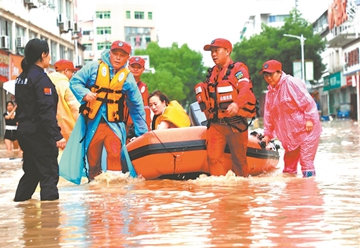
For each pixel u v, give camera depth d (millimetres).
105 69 11352
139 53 114250
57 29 60281
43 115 8922
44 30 54875
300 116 11891
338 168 12977
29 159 9031
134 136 13641
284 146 12125
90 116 11375
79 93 11258
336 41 76812
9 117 25250
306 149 11773
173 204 8102
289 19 88250
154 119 12961
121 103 11516
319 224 6410
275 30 88562
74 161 11375
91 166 11633
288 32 87500
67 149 11367
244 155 11531
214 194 9023
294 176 11797
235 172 11641
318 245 5480
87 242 5922
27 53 9164
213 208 7645
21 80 9109
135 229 6449
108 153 11500
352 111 75125
